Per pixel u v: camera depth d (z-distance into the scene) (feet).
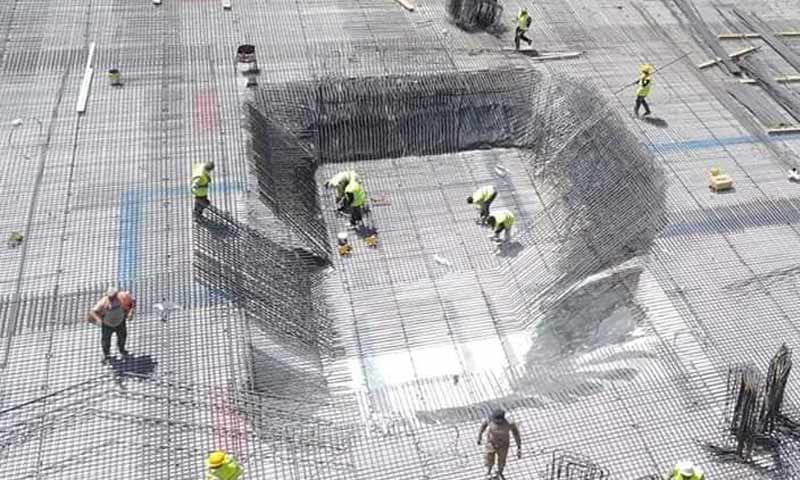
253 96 74.64
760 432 47.57
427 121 78.43
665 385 51.16
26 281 56.08
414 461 45.88
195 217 61.36
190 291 56.03
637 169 67.41
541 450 46.65
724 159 71.10
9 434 45.78
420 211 72.23
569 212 69.92
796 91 80.43
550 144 77.20
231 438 46.14
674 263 60.80
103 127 70.23
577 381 52.37
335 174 75.56
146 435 45.98
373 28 86.43
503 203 73.72
